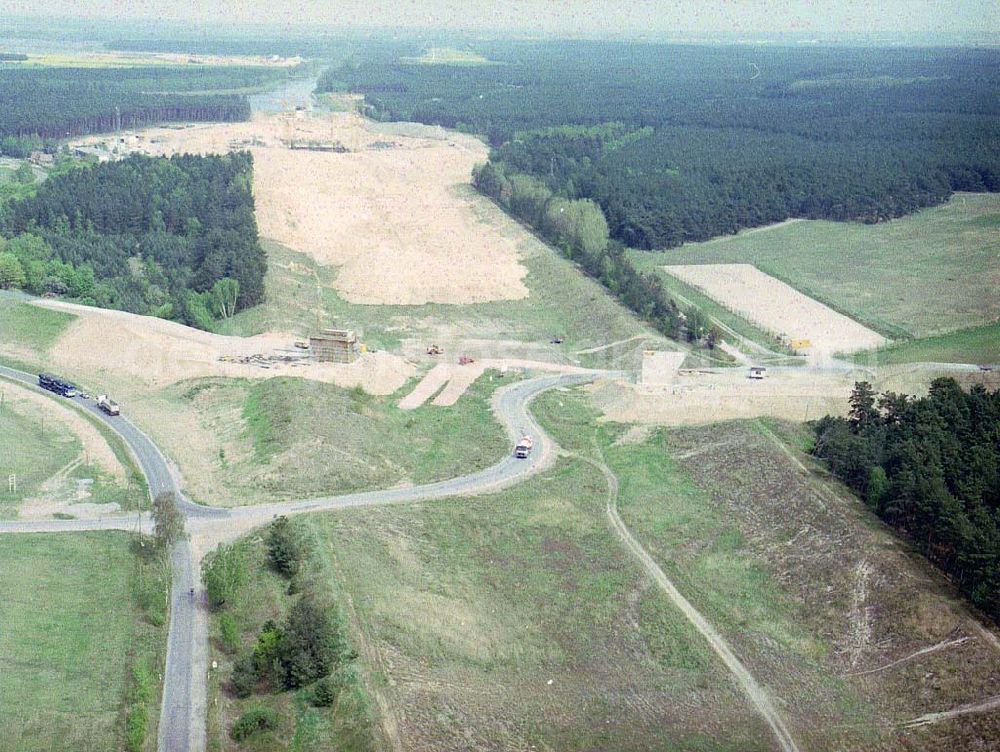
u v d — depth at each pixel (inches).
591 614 6781.5
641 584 7121.1
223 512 7519.7
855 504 7628.0
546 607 6820.9
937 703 5925.2
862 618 6633.9
